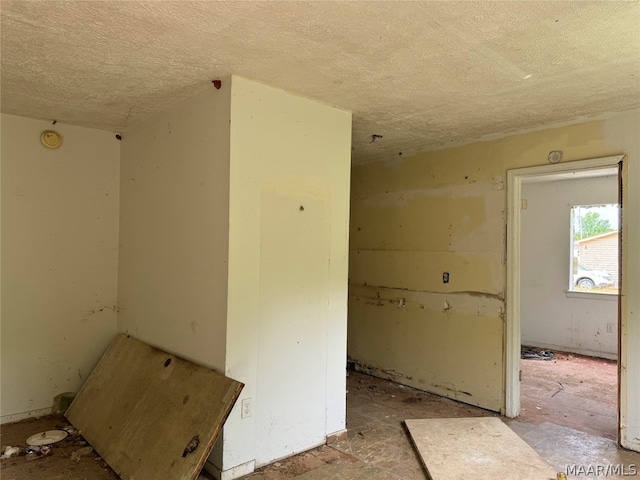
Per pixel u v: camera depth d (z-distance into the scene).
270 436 2.59
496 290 3.51
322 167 2.85
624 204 2.86
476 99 2.71
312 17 1.73
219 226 2.46
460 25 1.79
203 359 2.56
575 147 3.09
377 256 4.52
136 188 3.35
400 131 3.46
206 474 2.45
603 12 1.68
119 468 2.44
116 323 3.61
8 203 3.13
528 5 1.63
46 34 1.90
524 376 4.56
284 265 2.66
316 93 2.65
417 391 4.03
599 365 5.04
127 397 2.87
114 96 2.71
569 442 2.94
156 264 3.07
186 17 1.74
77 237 3.42
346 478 2.44
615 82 2.40
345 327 3.02
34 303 3.24
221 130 2.46
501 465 2.54
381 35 1.89
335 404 2.95
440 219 3.93
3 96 2.74
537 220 6.00
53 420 3.19
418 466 2.59
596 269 5.65
